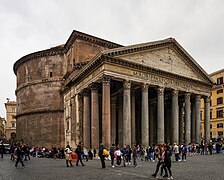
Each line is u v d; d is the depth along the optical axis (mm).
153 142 54125
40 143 54906
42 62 57469
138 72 38188
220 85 71438
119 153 24531
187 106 45312
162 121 40312
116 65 35781
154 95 53562
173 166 23875
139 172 19641
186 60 45531
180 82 44188
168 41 42344
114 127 45844
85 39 46750
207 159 32094
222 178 16172
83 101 43062
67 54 53594
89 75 39219
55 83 55375
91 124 38969
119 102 45250
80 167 23578
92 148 36406
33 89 58094
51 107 54875
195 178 16297
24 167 23625
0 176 17453
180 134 53500
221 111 71188
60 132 53406
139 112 56438
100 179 16000
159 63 41094
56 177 16953
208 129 49188
